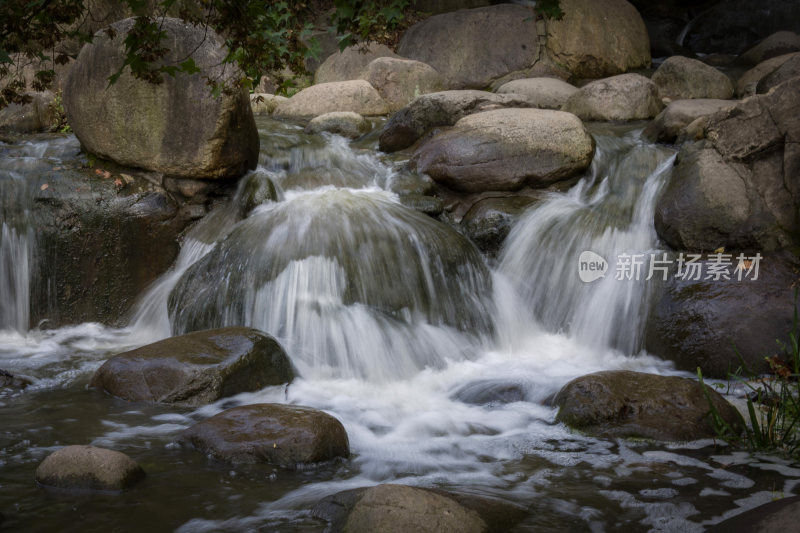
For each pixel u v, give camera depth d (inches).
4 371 223.1
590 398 189.8
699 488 153.7
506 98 369.7
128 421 191.9
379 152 355.9
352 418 200.5
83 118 305.7
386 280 260.2
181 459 167.5
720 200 254.5
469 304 269.7
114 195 293.4
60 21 161.3
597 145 329.1
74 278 287.3
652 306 251.8
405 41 535.2
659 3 666.8
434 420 198.7
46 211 287.1
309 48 168.9
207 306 260.1
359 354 239.1
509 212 299.0
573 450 175.8
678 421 182.1
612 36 521.0
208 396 206.8
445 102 356.8
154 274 294.7
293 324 246.5
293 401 212.7
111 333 283.1
